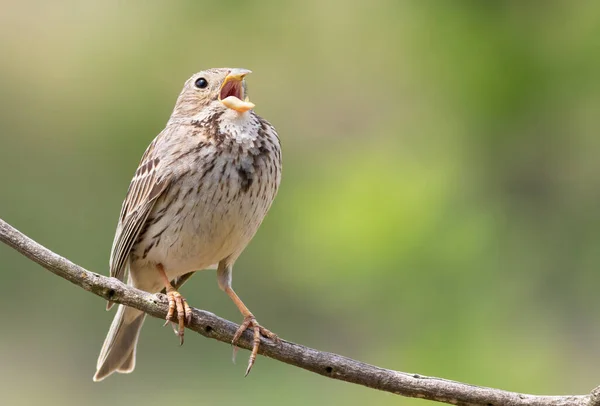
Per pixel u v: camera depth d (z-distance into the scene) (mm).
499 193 11062
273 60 14531
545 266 10961
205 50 15008
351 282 10719
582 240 11062
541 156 11133
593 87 10984
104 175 15289
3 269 15219
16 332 15094
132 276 10492
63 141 15664
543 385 10391
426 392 8312
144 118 15047
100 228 15203
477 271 10539
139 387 14602
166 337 14695
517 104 11023
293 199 11219
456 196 10852
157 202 9758
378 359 10656
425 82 11367
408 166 11023
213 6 14562
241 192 9578
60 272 8391
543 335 10727
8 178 15727
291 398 13117
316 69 14180
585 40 10953
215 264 10281
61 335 15148
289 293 12656
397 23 12227
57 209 15414
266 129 9852
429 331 10469
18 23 17125
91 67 15797
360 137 12188
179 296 9078
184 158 9578
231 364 14172
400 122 11852
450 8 11227
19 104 16312
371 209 10695
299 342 12367
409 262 10555
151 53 15164
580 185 11203
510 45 11055
